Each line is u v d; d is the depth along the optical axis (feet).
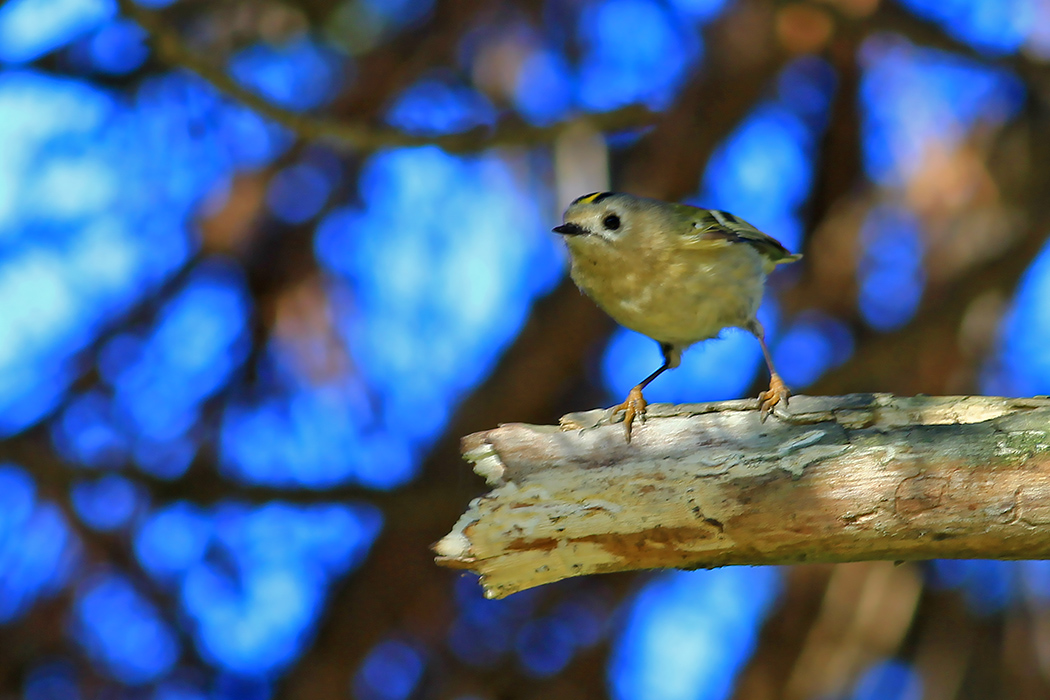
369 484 36.83
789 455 21.13
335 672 34.94
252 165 37.19
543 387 37.19
